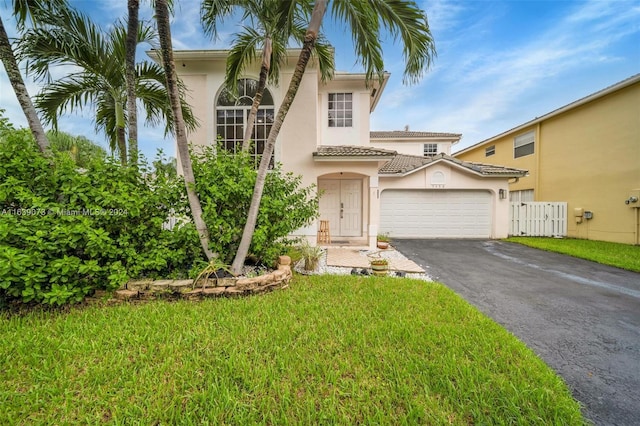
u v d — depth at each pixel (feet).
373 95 47.83
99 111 28.27
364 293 18.71
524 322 15.81
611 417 8.91
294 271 25.52
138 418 8.09
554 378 10.20
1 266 13.10
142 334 12.64
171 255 18.38
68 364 10.42
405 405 8.73
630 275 25.77
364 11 22.24
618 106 42.70
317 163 37.09
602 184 44.83
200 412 8.28
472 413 8.43
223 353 11.22
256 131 37.27
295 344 11.91
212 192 19.31
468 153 81.71
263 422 7.97
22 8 19.74
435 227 49.73
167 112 29.04
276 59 30.78
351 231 45.80
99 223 16.93
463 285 22.77
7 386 9.29
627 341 13.71
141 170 19.76
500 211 48.55
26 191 15.70
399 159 58.49
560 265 29.81
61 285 15.44
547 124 54.54
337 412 8.41
